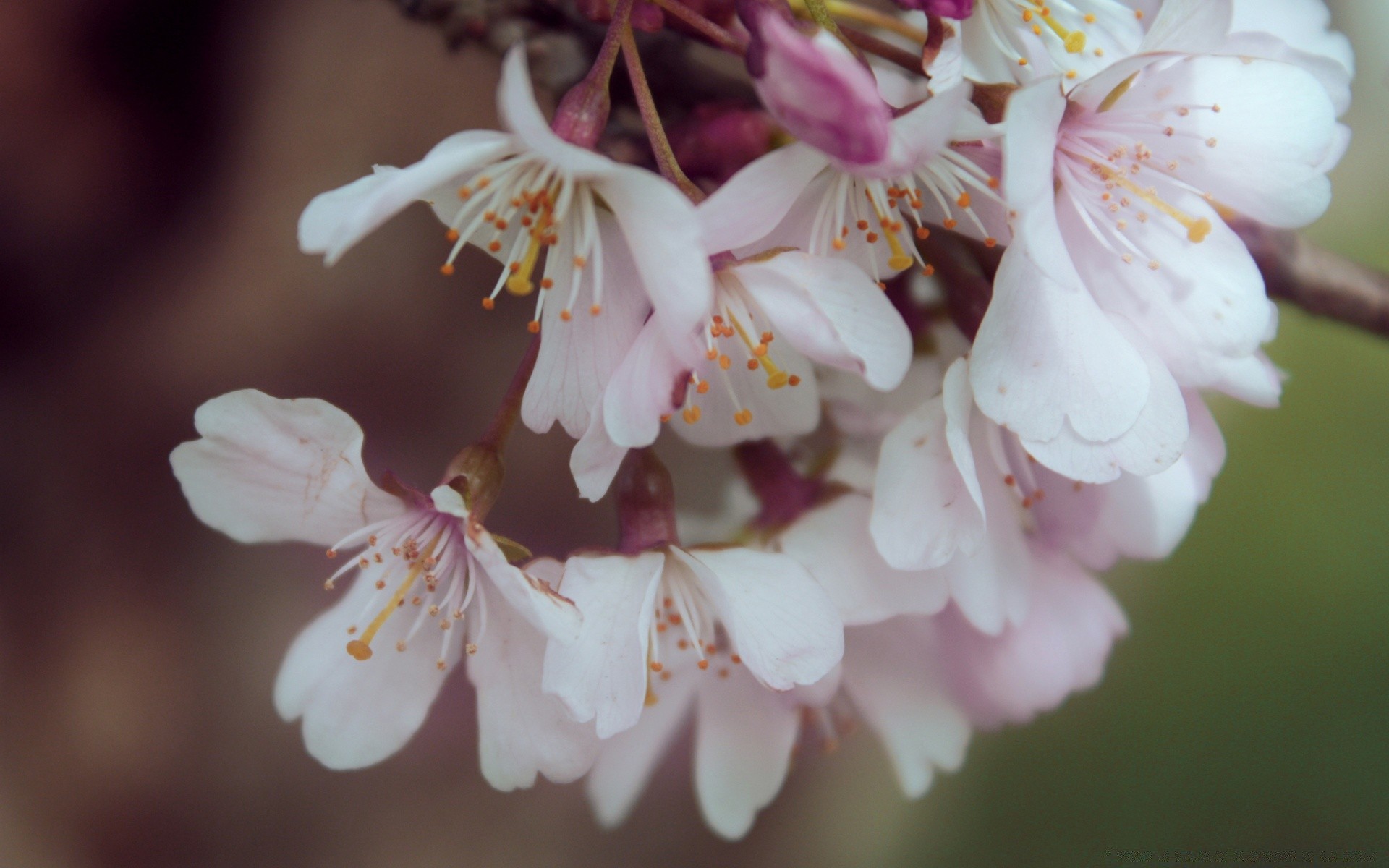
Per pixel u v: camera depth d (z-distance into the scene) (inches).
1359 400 19.3
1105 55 9.7
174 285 14.4
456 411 14.0
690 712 10.9
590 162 8.8
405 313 14.2
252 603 14.5
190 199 14.5
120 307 14.4
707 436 9.6
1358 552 18.9
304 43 14.5
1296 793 18.6
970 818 18.5
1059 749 19.1
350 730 9.6
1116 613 10.2
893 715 10.3
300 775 14.3
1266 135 9.4
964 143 9.3
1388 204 19.7
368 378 14.0
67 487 14.3
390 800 14.3
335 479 9.4
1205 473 9.8
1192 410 9.8
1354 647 18.8
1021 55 9.6
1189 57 9.3
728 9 9.6
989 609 9.6
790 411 9.5
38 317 14.3
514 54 8.7
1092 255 9.5
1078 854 18.6
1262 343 9.4
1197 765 18.9
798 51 8.9
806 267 9.1
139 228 14.5
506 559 9.2
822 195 9.3
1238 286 9.4
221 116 14.5
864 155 8.9
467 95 14.5
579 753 9.4
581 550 9.4
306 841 14.2
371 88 14.5
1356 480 19.1
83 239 14.4
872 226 9.4
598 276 9.2
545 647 9.4
